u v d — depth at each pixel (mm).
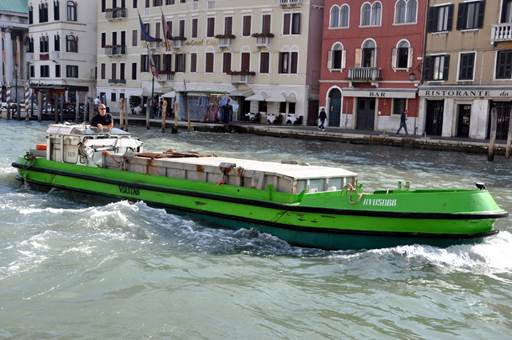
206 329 6383
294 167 10453
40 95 45844
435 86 33031
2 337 6070
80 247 8914
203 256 8734
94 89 59531
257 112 42906
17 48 62406
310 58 40188
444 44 32938
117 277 7715
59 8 57562
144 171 11680
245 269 8234
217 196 10125
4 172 16047
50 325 6363
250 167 10383
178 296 7199
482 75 31328
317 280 7887
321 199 9133
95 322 6461
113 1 54688
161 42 49750
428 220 8562
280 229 9453
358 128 37500
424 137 30766
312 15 39812
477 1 31250
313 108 40875
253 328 6441
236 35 43969
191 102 46844
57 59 57812
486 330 6582
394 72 35438
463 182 17797
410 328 6574
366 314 6898
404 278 7980
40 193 13242
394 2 35125
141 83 52312
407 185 9383
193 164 10789
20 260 8242
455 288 7711
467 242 8797
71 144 12992
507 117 30453
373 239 8891
